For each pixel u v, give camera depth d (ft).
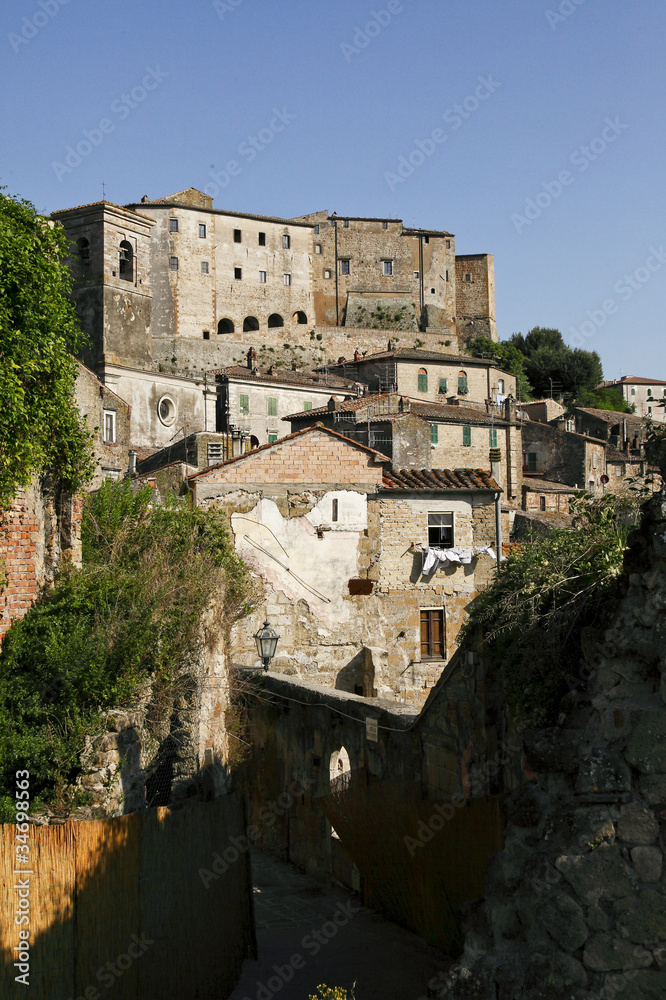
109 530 58.23
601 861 20.90
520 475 197.88
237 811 46.01
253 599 72.49
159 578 46.39
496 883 22.47
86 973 30.78
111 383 189.88
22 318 41.86
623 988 20.42
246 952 45.65
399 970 42.70
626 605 21.75
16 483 40.78
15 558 41.11
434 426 187.32
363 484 87.25
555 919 21.13
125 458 130.00
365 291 353.10
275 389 220.23
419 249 360.28
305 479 86.12
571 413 243.81
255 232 326.03
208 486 83.97
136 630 40.83
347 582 86.17
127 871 32.81
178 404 203.72
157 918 34.42
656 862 20.61
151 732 42.47
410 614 87.15
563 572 32.45
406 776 48.08
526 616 32.99
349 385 243.19
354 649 85.71
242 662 82.33
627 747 21.09
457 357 278.26
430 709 45.55
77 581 43.75
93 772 37.09
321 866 59.47
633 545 21.79
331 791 55.47
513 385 296.71
